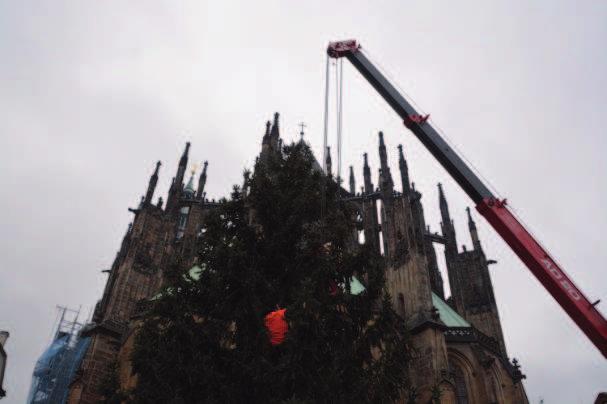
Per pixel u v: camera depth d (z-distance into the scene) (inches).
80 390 2041.1
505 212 1307.8
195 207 2955.2
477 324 2753.4
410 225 2488.9
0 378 2310.5
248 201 1198.9
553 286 1169.4
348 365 949.2
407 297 2358.5
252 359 943.7
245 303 992.2
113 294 2390.5
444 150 1437.0
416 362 2129.7
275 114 2883.9
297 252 1123.3
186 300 1054.4
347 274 1067.3
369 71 1626.5
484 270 2908.5
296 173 1262.3
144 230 2667.3
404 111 1536.7
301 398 855.7
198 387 927.7
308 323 882.8
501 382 2412.6
